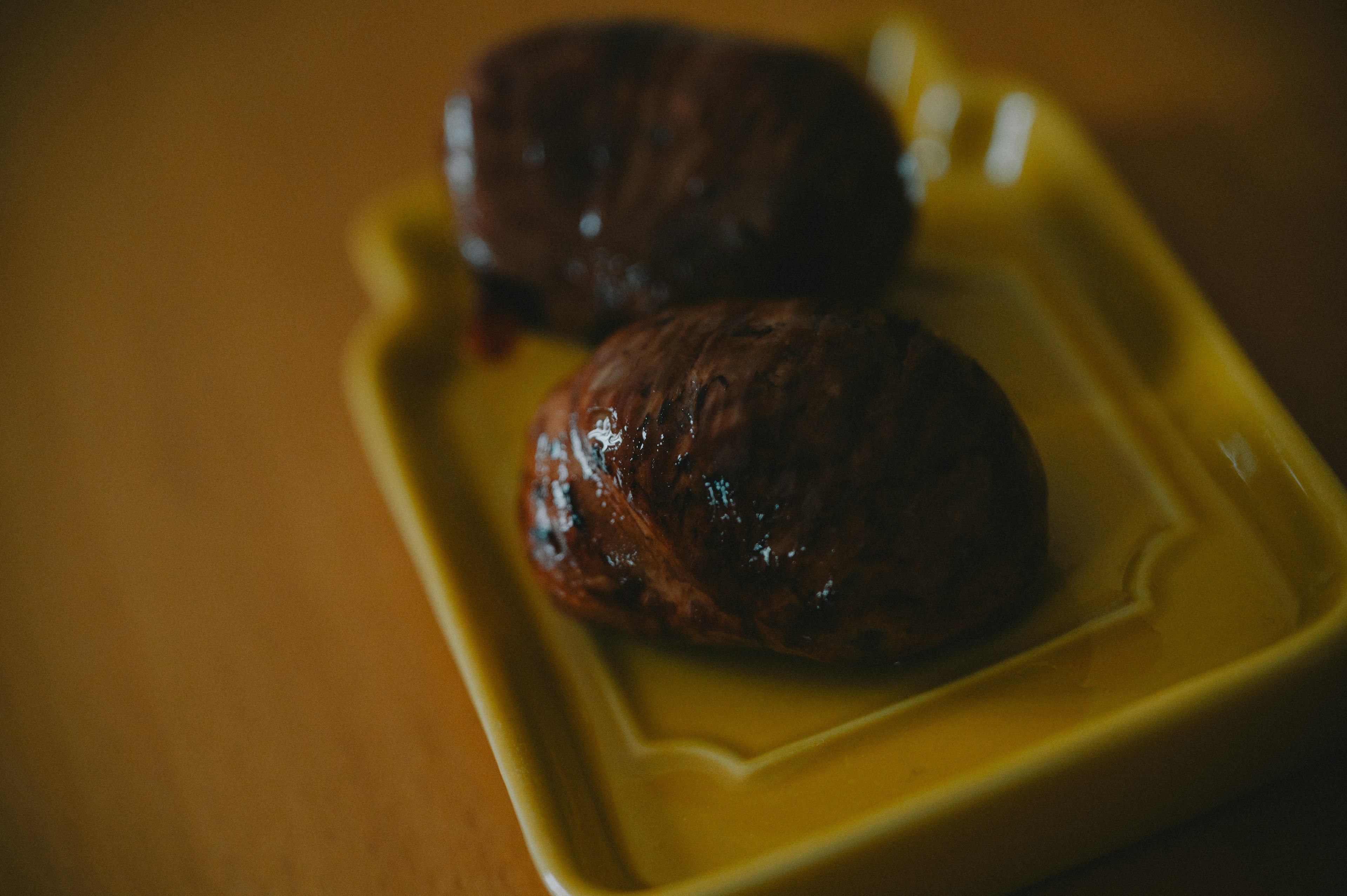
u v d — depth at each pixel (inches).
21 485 6.5
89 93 8.0
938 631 4.9
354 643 5.8
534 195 6.0
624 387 5.0
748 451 4.8
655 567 5.1
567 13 7.9
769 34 7.5
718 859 4.8
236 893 5.3
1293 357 5.8
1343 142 6.4
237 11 8.4
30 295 7.2
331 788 5.4
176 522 6.3
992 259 6.2
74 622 6.0
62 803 5.6
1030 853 4.7
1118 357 5.7
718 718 5.1
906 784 4.8
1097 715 4.8
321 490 6.3
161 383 6.7
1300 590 5.0
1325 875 4.7
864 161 5.7
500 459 6.0
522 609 5.5
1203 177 6.4
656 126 5.9
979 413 4.8
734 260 5.7
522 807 4.9
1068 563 5.2
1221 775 4.7
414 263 6.6
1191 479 5.3
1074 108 6.8
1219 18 7.0
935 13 7.4
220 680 5.8
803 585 4.8
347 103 7.7
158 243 7.3
